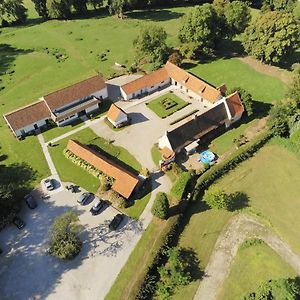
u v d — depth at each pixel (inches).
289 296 2191.2
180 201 2854.3
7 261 2559.1
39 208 2886.3
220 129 3521.2
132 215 2812.5
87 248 2618.1
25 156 3344.0
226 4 4722.0
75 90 3737.7
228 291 2381.9
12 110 3892.7
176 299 2353.6
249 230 2736.2
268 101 3873.0
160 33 4362.7
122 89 3907.5
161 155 3280.0
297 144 3299.7
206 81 4210.1
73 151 3270.2
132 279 2433.6
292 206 2883.9
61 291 2395.4
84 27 5679.1
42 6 6013.8
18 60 4822.8
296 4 5895.7
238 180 3088.1
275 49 4138.8
